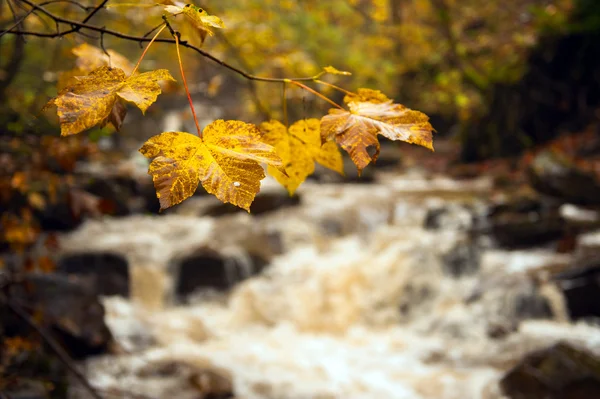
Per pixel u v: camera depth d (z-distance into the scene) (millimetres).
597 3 12414
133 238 8047
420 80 14172
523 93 13500
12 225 3057
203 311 6996
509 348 5805
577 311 6242
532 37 13625
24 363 3555
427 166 14109
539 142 13430
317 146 1108
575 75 13094
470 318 6383
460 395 4973
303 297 7086
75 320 5051
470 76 13531
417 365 5598
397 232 8469
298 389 5086
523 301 6426
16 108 3055
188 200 9789
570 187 8938
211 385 4676
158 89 780
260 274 7566
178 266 7320
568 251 6902
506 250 7777
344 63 6453
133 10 3152
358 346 6133
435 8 12945
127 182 9273
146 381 4684
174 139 761
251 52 3889
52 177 2875
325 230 8727
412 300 6926
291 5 5418
